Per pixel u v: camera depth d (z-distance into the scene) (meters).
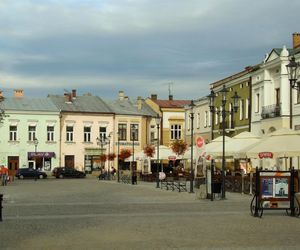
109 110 78.25
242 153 30.89
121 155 71.31
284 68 43.06
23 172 67.81
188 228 14.89
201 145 29.05
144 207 21.94
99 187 42.25
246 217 17.94
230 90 56.03
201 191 27.39
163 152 56.94
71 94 78.56
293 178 18.38
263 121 46.41
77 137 76.00
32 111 73.06
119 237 13.19
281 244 12.13
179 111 82.94
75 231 14.31
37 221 16.75
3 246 11.83
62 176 69.94
